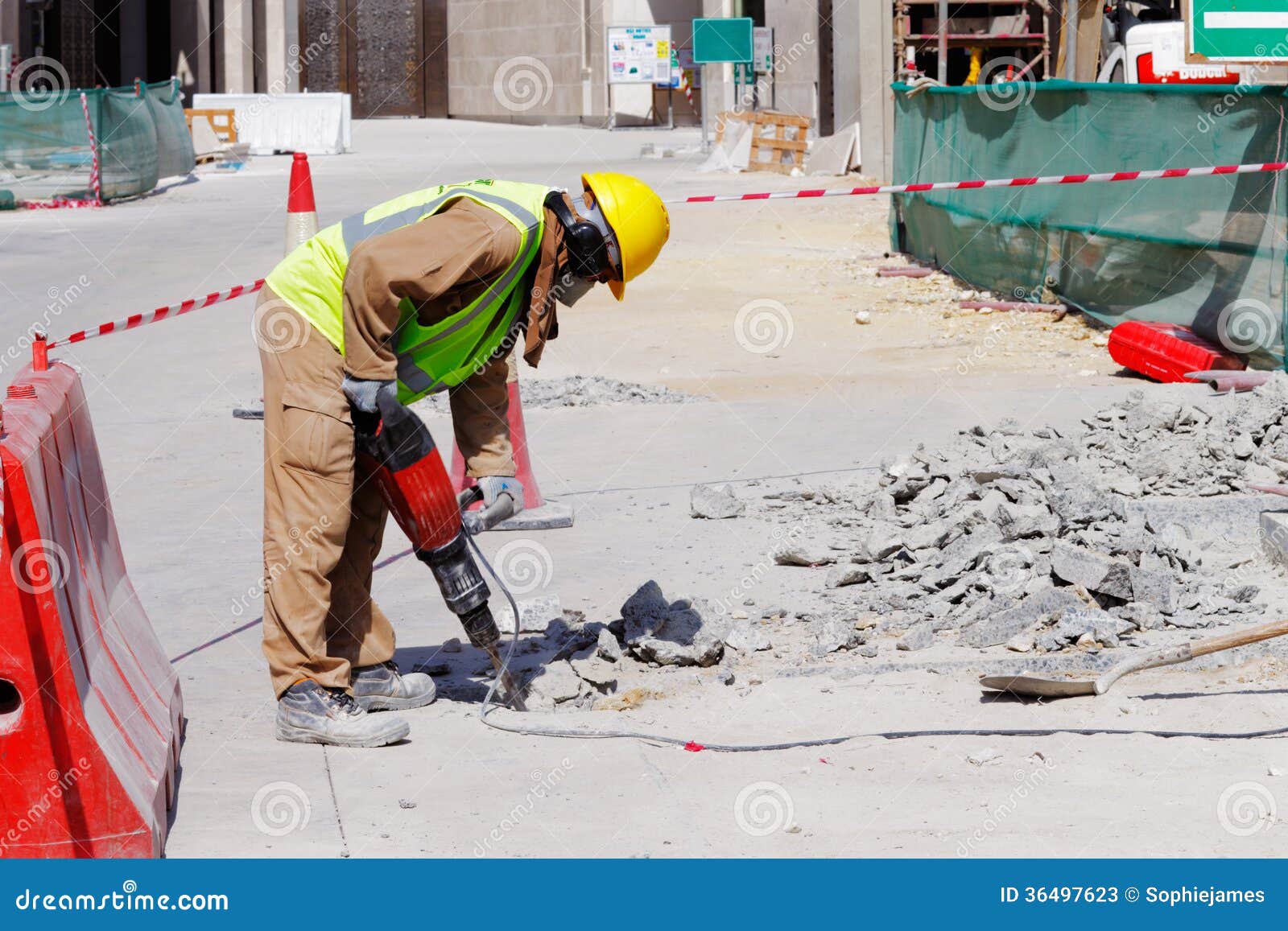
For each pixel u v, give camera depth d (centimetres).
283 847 515
